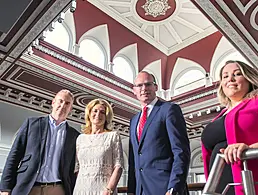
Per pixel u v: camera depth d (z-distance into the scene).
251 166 1.12
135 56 9.50
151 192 1.74
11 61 6.06
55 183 2.29
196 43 9.37
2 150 7.73
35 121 2.51
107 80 8.16
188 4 8.11
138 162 1.89
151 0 8.06
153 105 2.07
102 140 2.29
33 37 5.17
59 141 2.46
